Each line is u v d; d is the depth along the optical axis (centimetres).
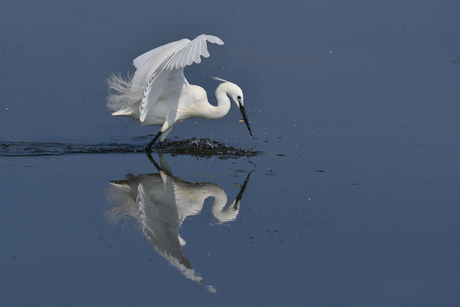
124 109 1330
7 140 1327
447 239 916
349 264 832
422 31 2280
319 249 873
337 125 1508
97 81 1694
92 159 1253
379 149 1353
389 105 1653
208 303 716
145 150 1334
